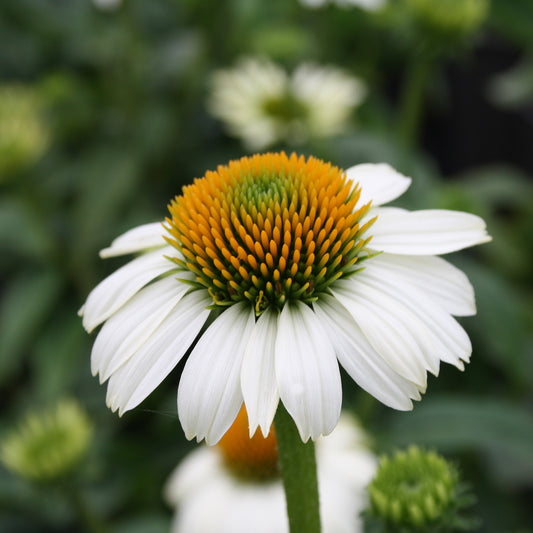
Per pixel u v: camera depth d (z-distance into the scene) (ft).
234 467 1.68
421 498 1.41
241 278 1.28
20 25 3.02
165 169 2.83
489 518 2.03
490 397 2.28
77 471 1.81
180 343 1.25
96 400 2.39
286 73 2.81
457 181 3.27
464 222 1.28
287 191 1.30
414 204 2.24
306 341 1.22
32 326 2.49
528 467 2.02
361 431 1.75
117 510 2.15
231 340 1.24
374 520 1.44
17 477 1.95
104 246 2.61
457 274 1.27
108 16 2.97
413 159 2.37
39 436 1.82
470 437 1.85
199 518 1.67
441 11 2.16
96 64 2.95
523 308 2.43
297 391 1.20
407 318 1.23
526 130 3.45
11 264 2.77
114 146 2.73
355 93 2.61
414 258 1.28
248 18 2.82
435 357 1.21
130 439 2.31
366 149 2.41
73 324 2.54
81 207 2.56
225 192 1.31
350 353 1.22
